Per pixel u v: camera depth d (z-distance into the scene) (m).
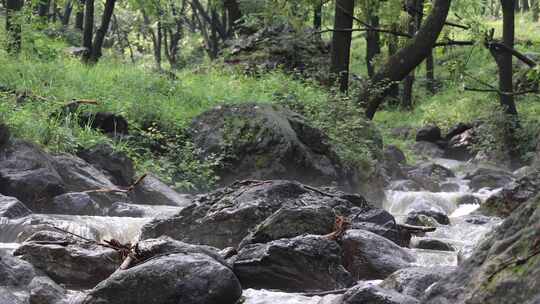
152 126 15.32
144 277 5.03
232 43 24.70
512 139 26.75
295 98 18.27
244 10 24.58
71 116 14.01
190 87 18.30
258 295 5.55
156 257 5.30
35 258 6.12
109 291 5.02
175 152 14.70
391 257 6.70
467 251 6.34
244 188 8.25
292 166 14.48
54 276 6.05
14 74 15.34
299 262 6.04
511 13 26.89
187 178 14.23
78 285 6.04
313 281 6.01
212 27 41.84
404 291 5.22
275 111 15.30
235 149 14.59
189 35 50.50
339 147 16.33
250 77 21.05
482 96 35.28
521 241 3.69
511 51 21.69
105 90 15.85
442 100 35.91
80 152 12.59
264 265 6.02
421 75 41.78
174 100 17.03
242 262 6.05
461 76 21.39
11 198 8.91
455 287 3.84
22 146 10.87
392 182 17.53
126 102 14.98
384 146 22.81
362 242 6.71
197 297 5.01
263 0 24.30
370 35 35.00
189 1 44.88
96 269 6.06
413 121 33.28
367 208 8.34
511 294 3.54
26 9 18.23
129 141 14.38
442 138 29.83
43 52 17.91
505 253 3.72
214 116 15.29
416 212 11.24
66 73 16.41
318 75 21.89
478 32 20.78
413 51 19.84
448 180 21.06
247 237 7.12
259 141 14.52
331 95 18.48
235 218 7.75
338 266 6.14
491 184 19.47
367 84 20.05
